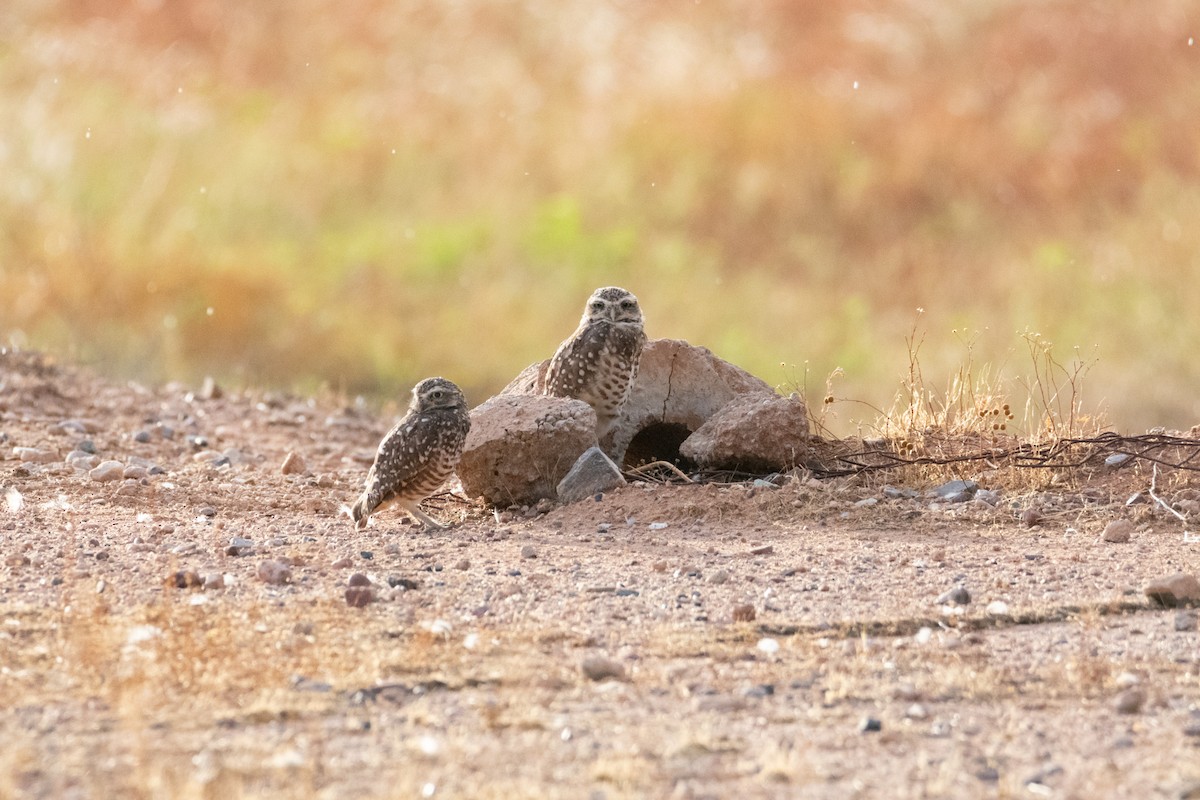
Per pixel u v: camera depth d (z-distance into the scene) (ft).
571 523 72.79
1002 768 42.65
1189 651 53.06
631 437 83.15
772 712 47.19
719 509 72.90
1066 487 75.82
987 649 53.72
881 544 67.62
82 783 40.45
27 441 92.79
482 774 41.78
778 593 60.29
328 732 44.80
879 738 44.96
